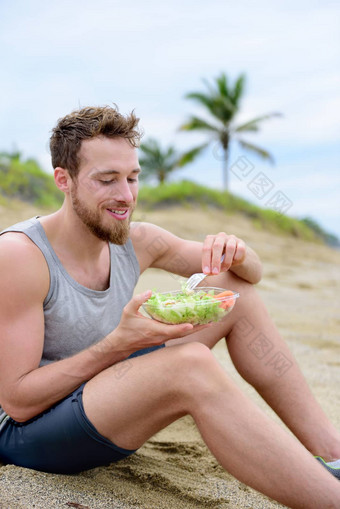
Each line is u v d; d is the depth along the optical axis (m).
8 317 1.58
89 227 1.68
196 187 23.81
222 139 25.89
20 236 1.66
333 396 2.95
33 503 1.49
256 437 1.43
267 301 6.66
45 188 16.61
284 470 1.40
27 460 1.70
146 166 32.81
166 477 1.81
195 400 1.48
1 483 1.58
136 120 1.68
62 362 1.61
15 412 1.61
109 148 1.62
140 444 1.62
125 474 1.81
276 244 18.00
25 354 1.58
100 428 1.55
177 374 1.49
